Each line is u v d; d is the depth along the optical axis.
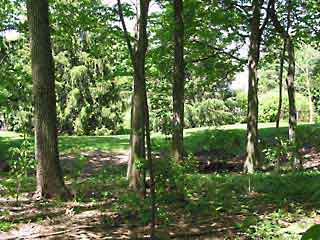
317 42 20.45
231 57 20.81
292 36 19.86
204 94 40.69
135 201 9.40
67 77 39.16
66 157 21.12
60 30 16.02
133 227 8.22
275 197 10.46
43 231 7.97
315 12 19.06
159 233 7.80
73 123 39.44
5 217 8.70
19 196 10.85
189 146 21.86
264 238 7.48
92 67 39.28
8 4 17.80
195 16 18.27
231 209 9.35
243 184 12.12
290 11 18.69
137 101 11.56
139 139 11.48
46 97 10.62
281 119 41.81
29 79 20.30
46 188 10.55
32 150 12.23
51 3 15.35
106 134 39.59
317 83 44.12
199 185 11.63
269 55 22.06
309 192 10.69
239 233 7.86
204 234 7.82
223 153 20.30
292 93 17.30
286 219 8.58
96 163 20.19
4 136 25.77
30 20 10.66
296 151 16.23
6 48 20.94
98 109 39.62
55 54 39.09
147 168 9.06
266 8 17.75
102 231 7.97
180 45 15.59
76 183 13.34
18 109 21.16
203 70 21.59
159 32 18.31
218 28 19.56
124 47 17.59
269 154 15.88
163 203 9.33
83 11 15.23
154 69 19.62
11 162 11.51
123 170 18.81
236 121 41.31
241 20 19.00
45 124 10.62
